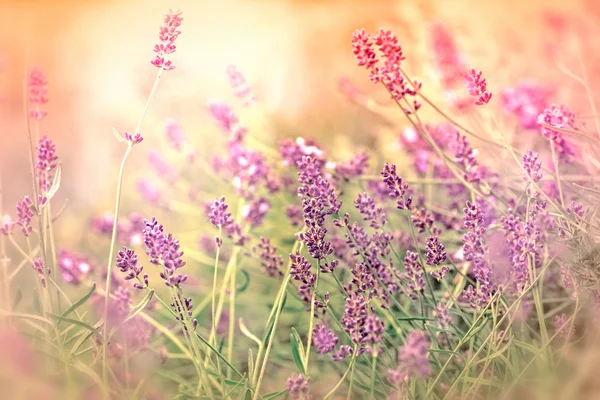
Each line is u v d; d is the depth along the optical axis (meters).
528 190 0.79
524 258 0.77
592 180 0.84
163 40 0.77
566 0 1.19
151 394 0.81
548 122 0.81
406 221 0.93
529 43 1.13
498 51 1.07
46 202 0.78
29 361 0.76
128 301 0.83
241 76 0.95
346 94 1.08
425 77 1.04
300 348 0.77
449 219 0.90
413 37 1.12
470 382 0.78
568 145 0.84
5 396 0.75
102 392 0.75
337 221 0.80
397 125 1.08
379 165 1.05
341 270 0.88
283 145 0.91
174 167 1.14
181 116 1.26
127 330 0.83
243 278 0.96
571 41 1.04
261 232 0.98
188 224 1.09
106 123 1.28
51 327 0.79
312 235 0.78
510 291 0.80
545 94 0.95
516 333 0.81
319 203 0.78
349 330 0.75
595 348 0.75
